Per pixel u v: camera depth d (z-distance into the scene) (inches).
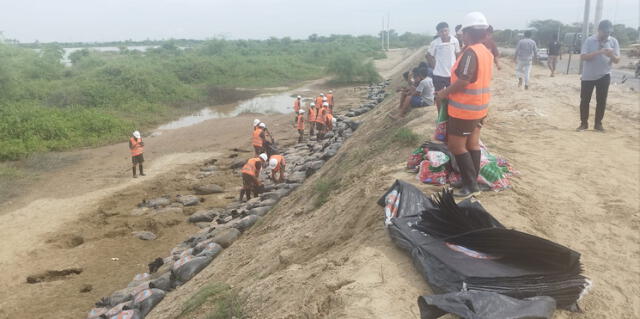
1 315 315.9
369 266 141.3
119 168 663.8
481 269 123.6
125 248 414.3
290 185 452.8
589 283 124.0
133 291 303.1
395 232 151.4
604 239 177.0
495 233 127.6
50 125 808.3
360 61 1758.1
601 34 324.8
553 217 187.9
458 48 376.8
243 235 352.5
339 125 786.2
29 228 459.8
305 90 1578.5
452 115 174.7
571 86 585.3
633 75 839.7
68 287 351.6
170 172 640.4
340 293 130.3
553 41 719.1
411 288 129.1
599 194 217.6
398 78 1348.4
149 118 1063.6
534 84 602.9
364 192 226.8
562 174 244.4
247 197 489.4
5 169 635.5
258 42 4089.6
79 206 516.4
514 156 274.5
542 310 111.1
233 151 751.1
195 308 206.7
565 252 120.0
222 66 1851.6
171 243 421.4
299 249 219.0
